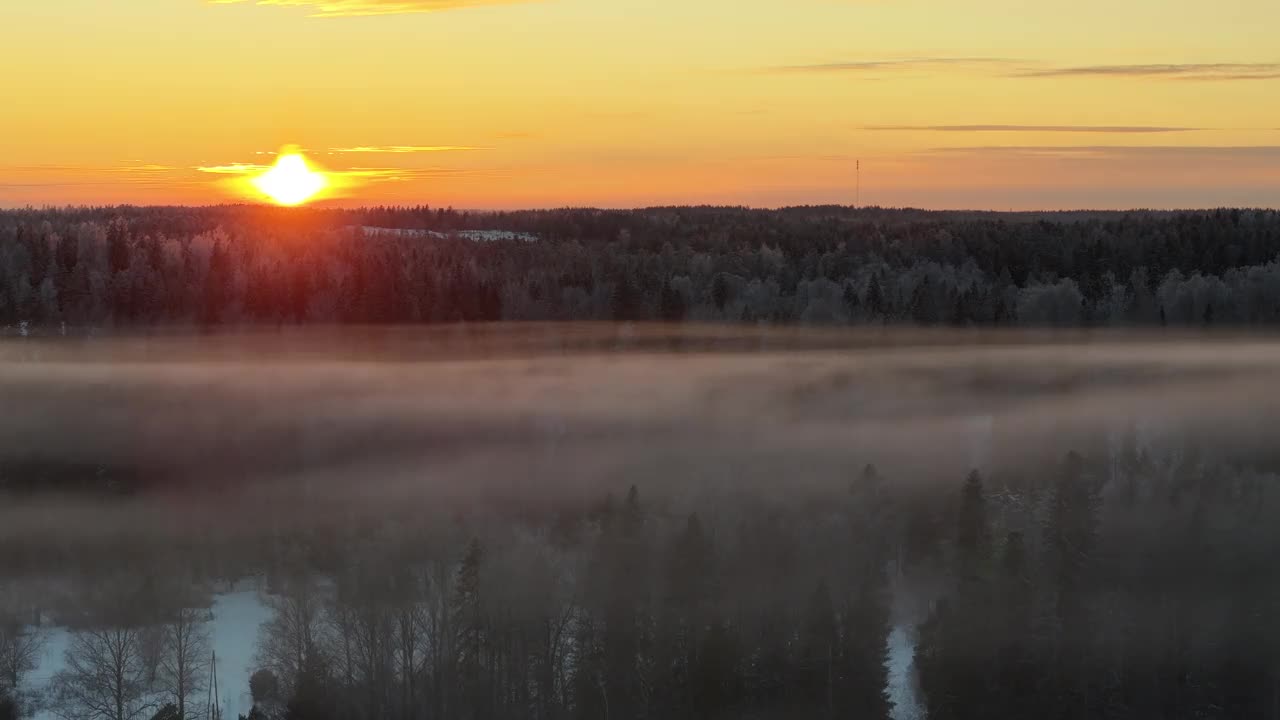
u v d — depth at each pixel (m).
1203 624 48.47
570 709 45.75
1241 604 49.94
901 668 47.97
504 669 47.38
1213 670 47.41
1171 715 45.78
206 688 49.09
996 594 47.94
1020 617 47.19
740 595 49.19
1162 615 48.94
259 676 49.03
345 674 48.28
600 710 45.44
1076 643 46.75
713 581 49.03
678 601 48.12
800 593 49.28
